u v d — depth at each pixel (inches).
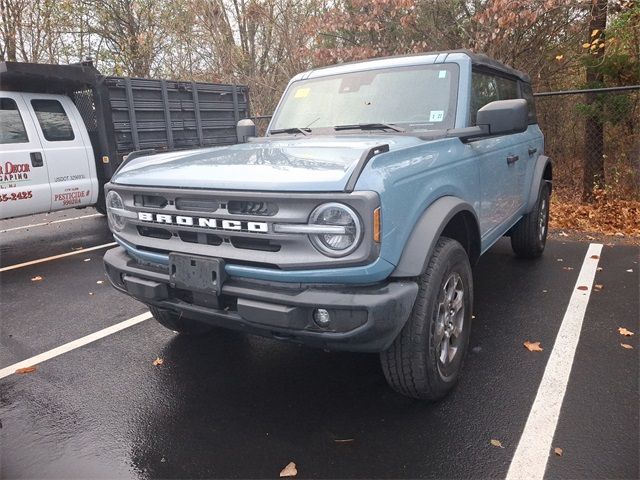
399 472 97.0
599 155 364.8
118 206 126.1
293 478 96.5
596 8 356.2
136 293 119.2
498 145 162.7
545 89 423.8
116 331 168.9
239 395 126.0
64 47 562.9
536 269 217.8
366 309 92.7
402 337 106.7
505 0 331.9
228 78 542.3
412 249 102.3
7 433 114.3
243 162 114.4
